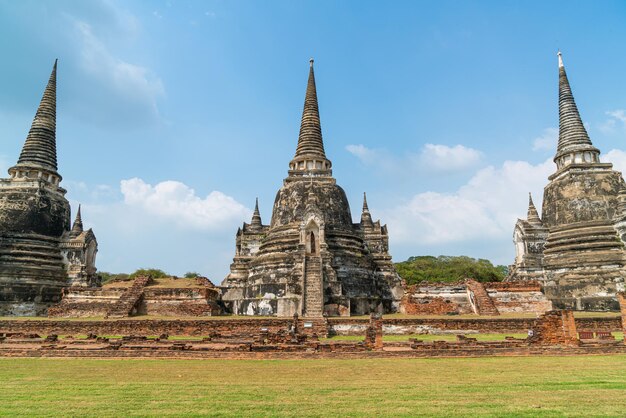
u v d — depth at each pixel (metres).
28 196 39.22
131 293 32.78
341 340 22.56
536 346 17.61
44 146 42.28
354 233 39.19
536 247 41.38
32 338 21.84
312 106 45.28
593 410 8.72
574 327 18.58
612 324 24.77
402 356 16.55
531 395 10.05
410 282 68.50
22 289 36.03
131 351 16.62
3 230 37.75
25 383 11.66
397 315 32.66
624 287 32.00
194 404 9.32
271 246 37.28
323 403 9.36
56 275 38.09
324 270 33.00
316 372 13.23
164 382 11.71
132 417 8.40
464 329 25.14
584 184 37.22
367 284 36.16
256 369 13.80
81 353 16.64
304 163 42.53
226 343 19.94
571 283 34.22
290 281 32.91
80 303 32.62
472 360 15.66
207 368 14.03
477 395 10.06
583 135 39.97
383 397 9.89
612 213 35.81
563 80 42.41
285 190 40.50
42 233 39.00
